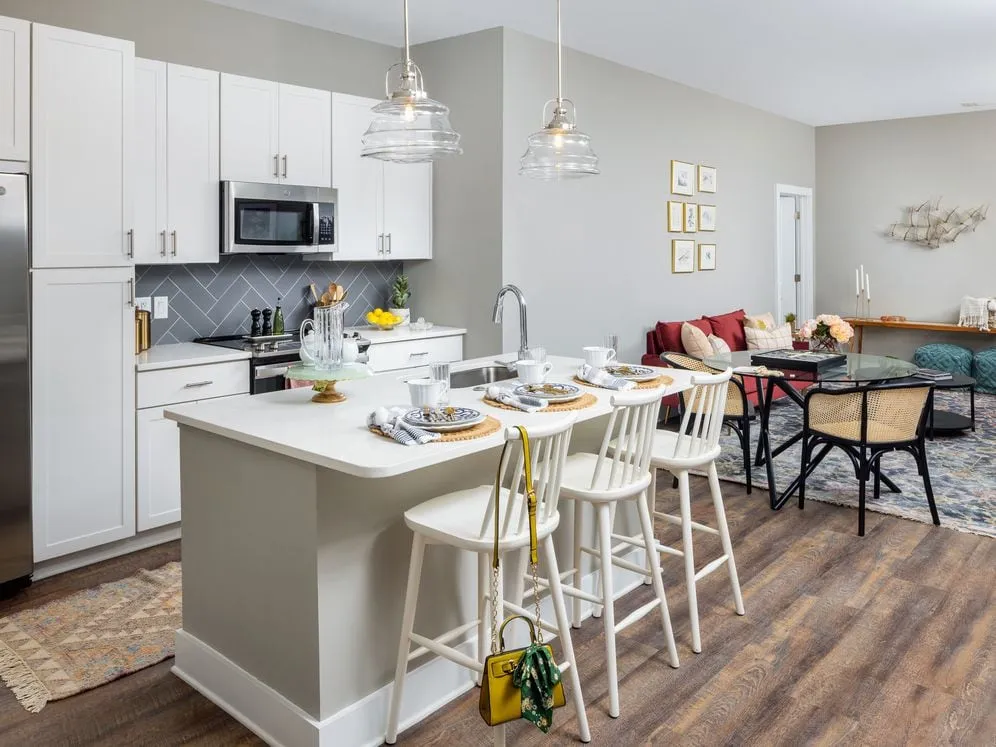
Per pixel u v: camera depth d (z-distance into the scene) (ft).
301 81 15.78
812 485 15.56
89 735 7.59
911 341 28.63
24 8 12.05
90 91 11.00
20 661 8.89
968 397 25.02
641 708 7.92
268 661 7.59
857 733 7.46
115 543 11.94
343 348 8.98
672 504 14.43
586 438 10.52
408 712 7.79
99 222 11.20
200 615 8.44
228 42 14.56
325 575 7.02
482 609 7.99
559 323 18.03
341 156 15.51
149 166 12.63
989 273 27.07
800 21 15.97
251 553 7.66
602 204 19.10
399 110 8.74
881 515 13.75
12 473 10.43
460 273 17.06
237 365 13.00
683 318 22.74
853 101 24.81
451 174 17.03
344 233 15.70
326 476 6.95
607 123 19.07
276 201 14.24
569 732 7.54
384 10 14.85
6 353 10.23
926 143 27.81
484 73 16.24
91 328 11.19
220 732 7.66
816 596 10.48
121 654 9.07
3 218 10.09
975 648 9.05
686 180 22.31
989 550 12.08
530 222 16.96
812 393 13.44
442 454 6.70
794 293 30.17
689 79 21.29
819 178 30.30
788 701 8.01
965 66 20.01
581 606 9.96
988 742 7.30
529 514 6.42
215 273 14.93
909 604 10.21
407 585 7.75
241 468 7.68
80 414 11.16
